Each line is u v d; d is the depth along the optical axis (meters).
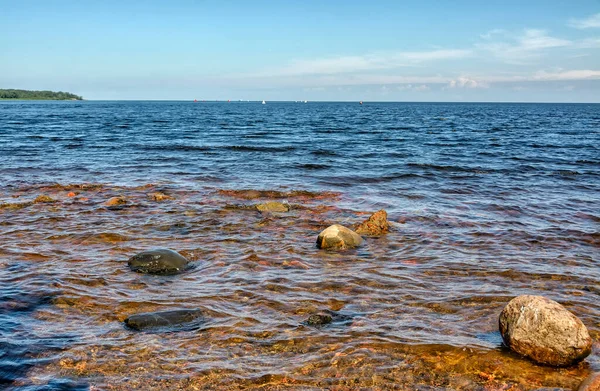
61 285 7.79
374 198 15.28
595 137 40.16
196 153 26.27
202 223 12.04
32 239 10.45
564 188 17.27
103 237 10.70
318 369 5.43
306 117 81.38
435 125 58.22
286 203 14.06
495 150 29.34
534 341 5.63
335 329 6.39
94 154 25.33
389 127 53.09
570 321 5.56
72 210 13.15
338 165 22.20
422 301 7.40
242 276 8.41
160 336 6.11
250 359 5.62
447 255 9.73
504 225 12.11
